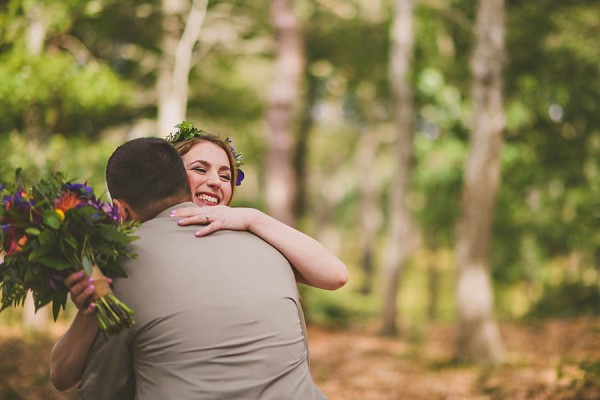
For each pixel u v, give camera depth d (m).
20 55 11.14
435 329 17.94
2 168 10.41
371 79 22.27
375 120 28.22
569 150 16.75
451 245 20.31
